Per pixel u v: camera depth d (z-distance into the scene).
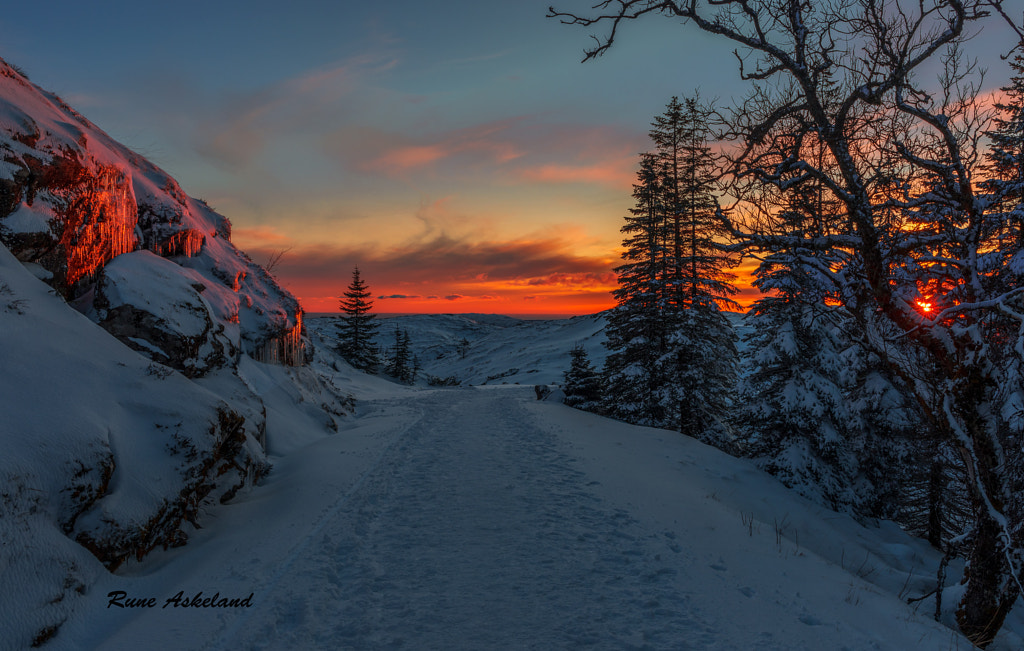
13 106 9.71
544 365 86.00
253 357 17.30
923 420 13.88
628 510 8.70
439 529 7.62
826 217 8.70
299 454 12.48
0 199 8.62
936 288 8.85
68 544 5.39
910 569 11.48
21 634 4.41
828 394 14.99
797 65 7.49
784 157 8.39
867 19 7.23
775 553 7.33
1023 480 7.21
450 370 136.25
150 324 10.06
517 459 12.22
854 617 5.46
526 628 4.98
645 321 22.09
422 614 5.22
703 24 7.83
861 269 8.27
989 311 7.35
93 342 8.19
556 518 8.17
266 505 8.68
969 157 7.46
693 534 7.78
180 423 7.73
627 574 6.24
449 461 11.85
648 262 22.53
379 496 9.13
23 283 8.13
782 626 5.13
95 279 11.02
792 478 14.67
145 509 6.43
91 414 6.72
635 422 21.70
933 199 7.68
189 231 15.76
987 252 8.50
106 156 12.18
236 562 6.37
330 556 6.61
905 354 8.16
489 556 6.69
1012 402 7.20
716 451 16.59
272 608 5.24
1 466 5.17
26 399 6.16
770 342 16.00
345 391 29.61
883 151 7.84
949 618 7.64
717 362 21.47
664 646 4.71
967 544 8.88
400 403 24.72
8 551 4.80
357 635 4.82
